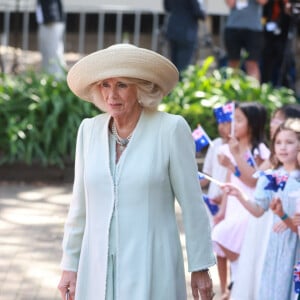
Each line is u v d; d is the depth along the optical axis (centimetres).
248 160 1406
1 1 3675
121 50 923
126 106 938
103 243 936
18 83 2355
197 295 970
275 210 1176
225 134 1412
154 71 923
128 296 923
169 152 937
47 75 2405
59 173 2216
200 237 949
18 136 2216
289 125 1222
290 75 2900
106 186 936
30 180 2209
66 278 979
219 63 2995
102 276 937
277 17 2800
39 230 1797
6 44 3262
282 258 1200
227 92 2350
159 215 937
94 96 970
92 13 3947
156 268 930
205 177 1248
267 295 1212
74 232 977
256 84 2459
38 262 1600
